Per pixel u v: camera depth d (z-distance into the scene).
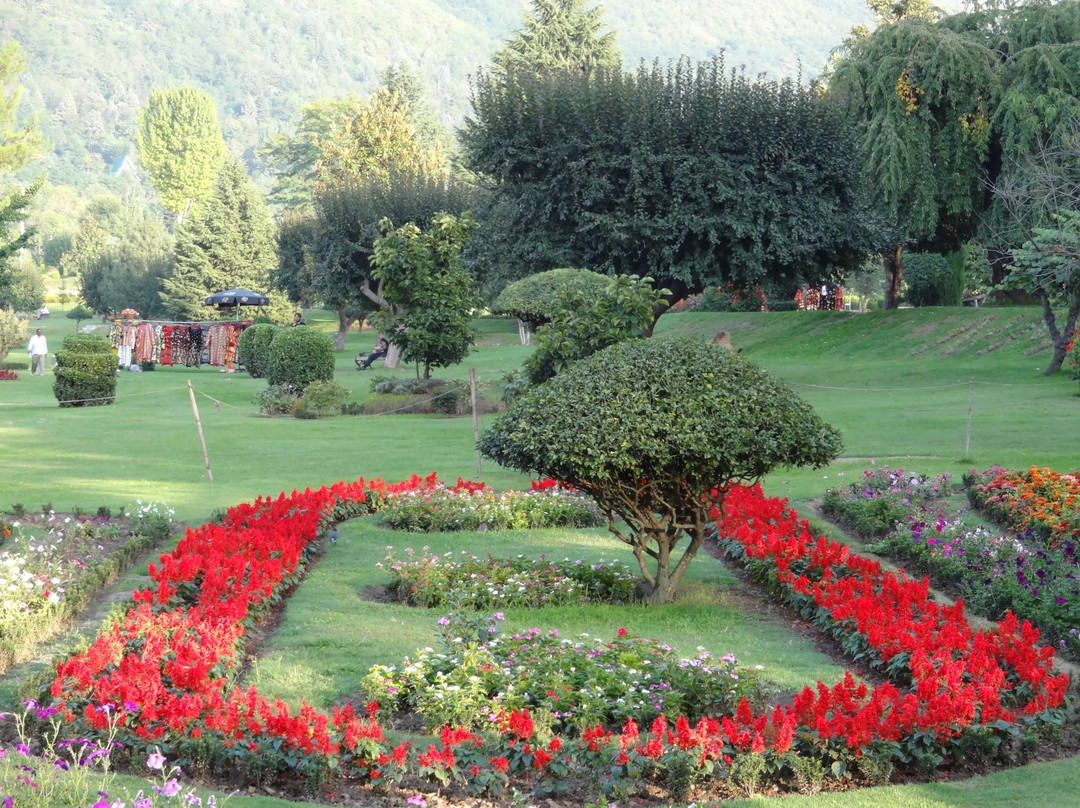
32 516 12.66
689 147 27.88
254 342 38.91
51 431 22.80
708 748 5.59
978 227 34.12
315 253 42.31
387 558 10.98
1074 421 19.84
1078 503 11.66
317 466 18.05
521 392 20.50
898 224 33.12
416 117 92.38
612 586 10.04
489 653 7.14
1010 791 5.51
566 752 5.78
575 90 28.59
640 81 28.83
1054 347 28.75
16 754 5.17
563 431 8.96
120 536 11.71
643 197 27.58
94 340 28.86
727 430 8.89
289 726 5.64
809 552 10.00
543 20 65.25
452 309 27.47
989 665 6.68
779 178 27.94
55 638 8.07
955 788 5.58
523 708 6.39
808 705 5.94
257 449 20.08
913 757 5.87
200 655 6.77
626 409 8.95
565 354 14.06
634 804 5.45
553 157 28.25
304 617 9.00
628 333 14.24
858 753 5.72
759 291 45.44
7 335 41.16
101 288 77.12
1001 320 33.28
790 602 9.44
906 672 7.16
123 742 5.70
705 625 8.95
